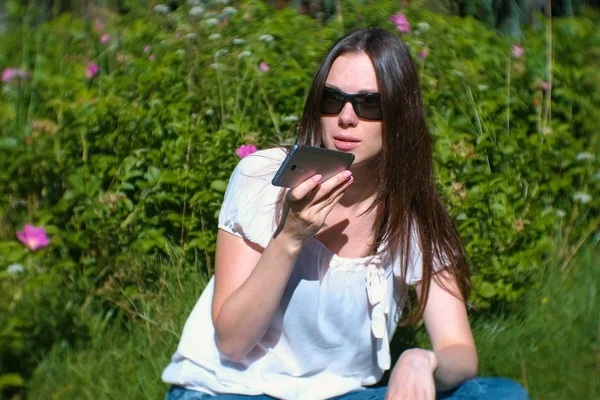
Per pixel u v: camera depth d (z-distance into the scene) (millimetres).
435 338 2863
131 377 3826
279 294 2592
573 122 5918
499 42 6527
